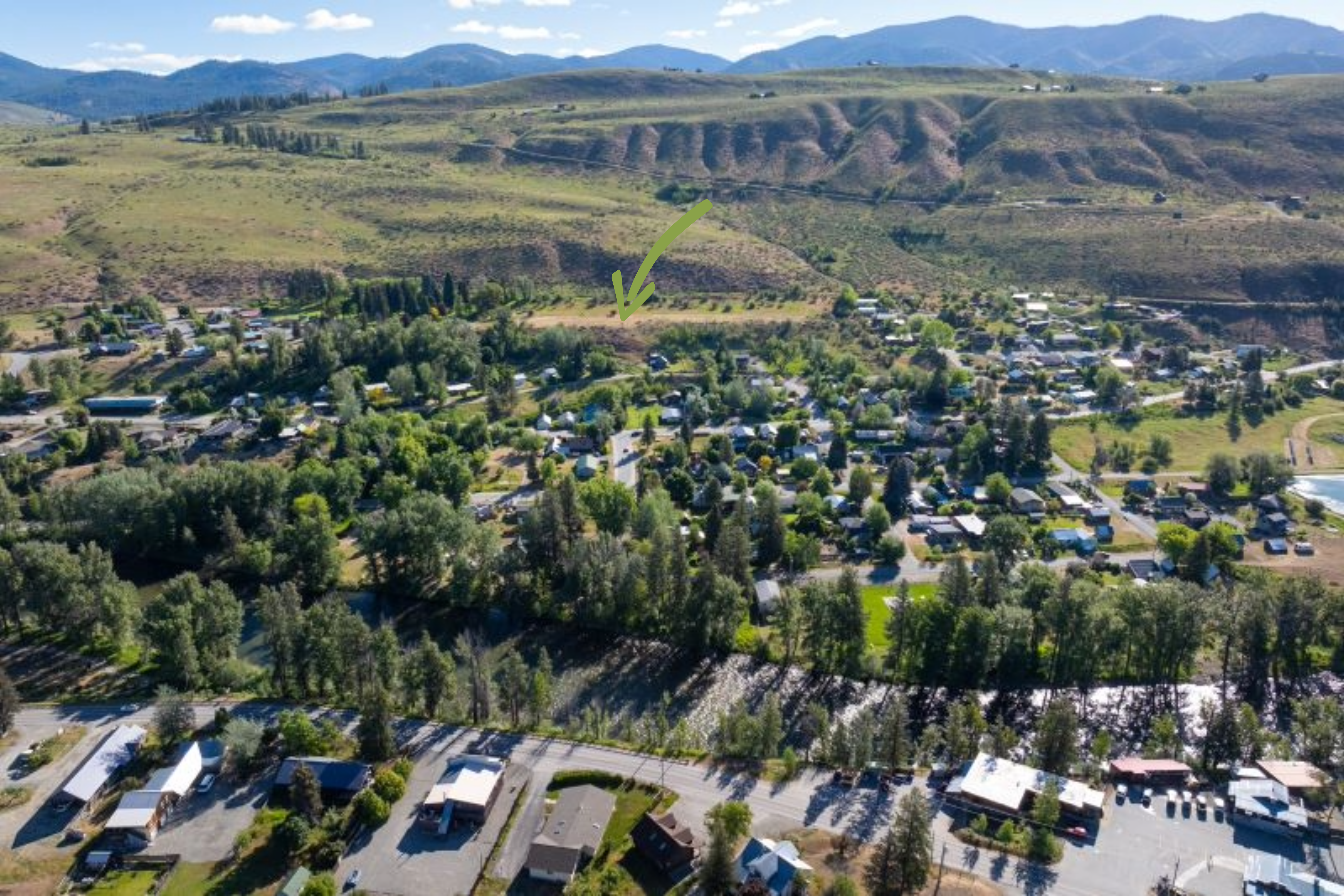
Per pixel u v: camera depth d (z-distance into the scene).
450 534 166.50
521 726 123.06
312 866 96.75
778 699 135.75
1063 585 139.75
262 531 179.75
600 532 169.75
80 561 151.12
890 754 112.88
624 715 132.25
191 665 130.12
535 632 154.38
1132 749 125.00
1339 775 110.81
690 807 106.38
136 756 114.56
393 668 127.50
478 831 102.25
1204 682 140.62
